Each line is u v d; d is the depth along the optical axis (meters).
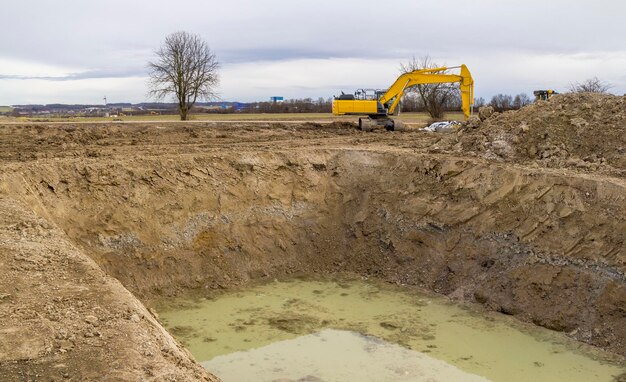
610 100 18.47
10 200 13.21
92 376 6.48
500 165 16.62
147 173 16.75
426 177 17.81
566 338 12.77
